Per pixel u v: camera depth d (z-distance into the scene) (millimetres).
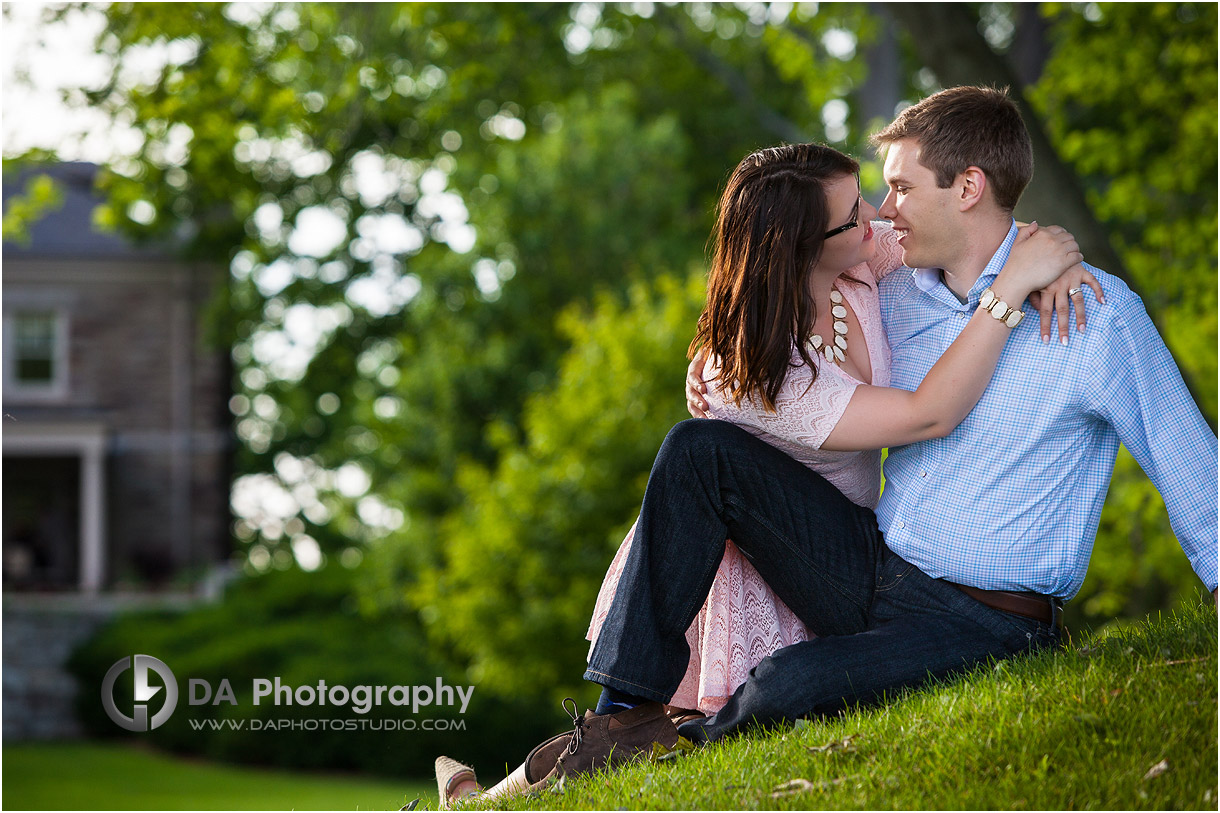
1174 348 10797
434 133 18125
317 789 16578
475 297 25484
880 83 18438
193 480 31781
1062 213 8312
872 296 4051
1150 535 12188
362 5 12953
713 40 23875
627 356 15453
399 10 12539
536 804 3598
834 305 3957
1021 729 3381
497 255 25500
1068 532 3736
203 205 16172
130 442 31625
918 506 3838
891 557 3900
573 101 24172
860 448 3736
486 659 15531
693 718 4051
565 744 3906
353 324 29031
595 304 23922
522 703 18562
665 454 3836
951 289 3934
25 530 32062
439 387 24500
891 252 4105
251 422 39562
